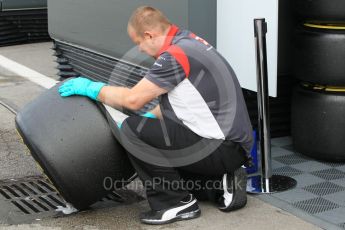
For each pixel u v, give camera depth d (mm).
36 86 7324
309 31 4332
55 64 8672
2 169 4656
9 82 7559
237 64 4477
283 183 4129
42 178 4488
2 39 10461
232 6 4438
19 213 3850
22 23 10727
